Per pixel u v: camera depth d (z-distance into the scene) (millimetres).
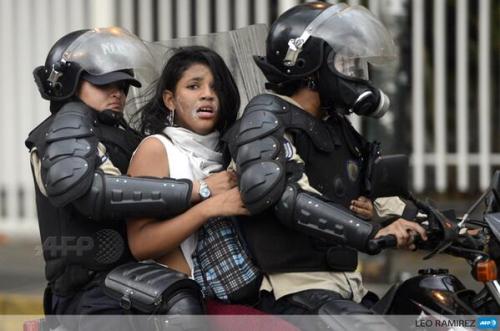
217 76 10039
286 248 9359
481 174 22484
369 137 21078
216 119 10047
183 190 9195
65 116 9375
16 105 22781
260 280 9539
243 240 9547
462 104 22312
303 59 9430
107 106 9812
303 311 9141
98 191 9062
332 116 9766
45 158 9211
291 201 8859
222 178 9500
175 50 10516
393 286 9414
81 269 9586
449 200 22375
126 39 9906
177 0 21984
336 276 9500
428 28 22141
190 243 9727
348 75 9398
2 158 22938
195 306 9016
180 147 9914
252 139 9062
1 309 19391
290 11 9688
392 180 8867
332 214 8789
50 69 9828
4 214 23125
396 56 9773
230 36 10977
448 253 9164
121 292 9156
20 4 22625
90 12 22312
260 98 9344
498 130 22672
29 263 21719
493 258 9156
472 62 22406
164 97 10156
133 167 9742
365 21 9484
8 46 22719
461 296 9133
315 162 9383
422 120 22078
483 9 22094
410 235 8750
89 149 9203
